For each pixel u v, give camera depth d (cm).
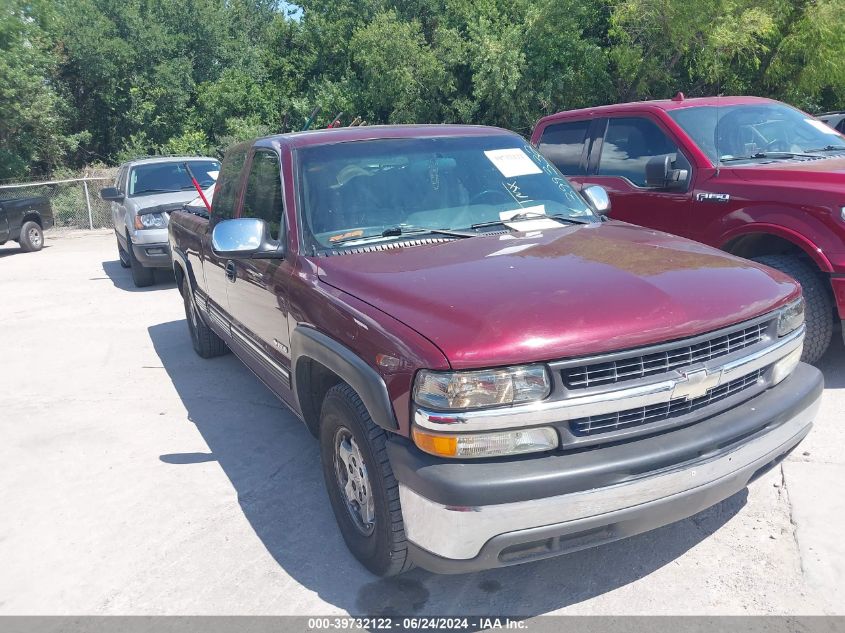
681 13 2181
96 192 2177
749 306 296
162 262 1077
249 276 435
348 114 3172
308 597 320
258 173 448
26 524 401
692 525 355
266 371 441
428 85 3005
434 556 268
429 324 272
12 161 2973
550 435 260
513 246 346
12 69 2895
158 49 3531
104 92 3562
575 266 310
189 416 552
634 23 2383
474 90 2823
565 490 253
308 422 386
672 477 266
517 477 251
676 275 303
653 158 588
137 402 590
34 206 1706
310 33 3506
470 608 305
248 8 4734
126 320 895
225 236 369
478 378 253
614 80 2780
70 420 558
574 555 339
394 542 292
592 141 690
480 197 404
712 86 2583
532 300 276
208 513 400
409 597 315
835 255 479
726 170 559
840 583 303
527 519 253
